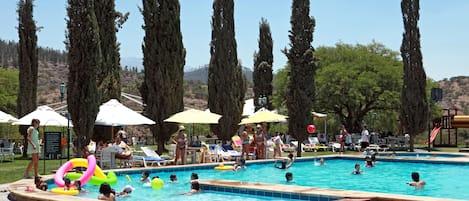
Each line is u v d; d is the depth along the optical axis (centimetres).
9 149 2262
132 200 1195
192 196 1245
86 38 1845
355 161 2359
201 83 11656
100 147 1916
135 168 1716
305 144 3169
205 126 4753
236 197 1220
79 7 1848
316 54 4409
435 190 1413
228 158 2259
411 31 3180
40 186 1177
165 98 2575
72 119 1850
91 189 1317
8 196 1098
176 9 2620
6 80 6184
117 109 2066
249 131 2725
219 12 2964
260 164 2108
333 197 1027
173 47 2603
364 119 4397
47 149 1645
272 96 4366
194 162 2102
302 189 1146
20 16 2698
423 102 3120
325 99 4100
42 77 12500
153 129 2573
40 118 2095
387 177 1747
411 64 3155
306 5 2662
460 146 3766
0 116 2523
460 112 8288
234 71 2947
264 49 4362
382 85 4075
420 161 2198
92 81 1856
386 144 3394
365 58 4203
